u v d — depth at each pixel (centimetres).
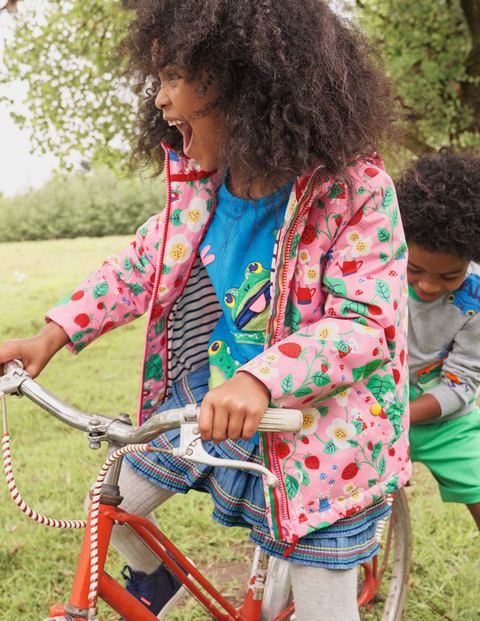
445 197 200
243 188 151
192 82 140
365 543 155
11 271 1223
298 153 138
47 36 554
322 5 142
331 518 147
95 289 170
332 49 139
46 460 360
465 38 610
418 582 257
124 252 175
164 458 167
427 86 602
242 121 139
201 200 162
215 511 162
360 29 153
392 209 147
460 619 238
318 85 137
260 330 156
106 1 522
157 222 172
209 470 163
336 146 140
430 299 213
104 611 247
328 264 147
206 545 286
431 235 200
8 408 454
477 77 605
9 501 314
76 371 551
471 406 224
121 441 128
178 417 123
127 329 703
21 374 138
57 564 269
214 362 163
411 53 608
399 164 171
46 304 891
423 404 210
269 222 153
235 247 156
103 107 549
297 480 146
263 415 124
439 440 220
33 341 161
